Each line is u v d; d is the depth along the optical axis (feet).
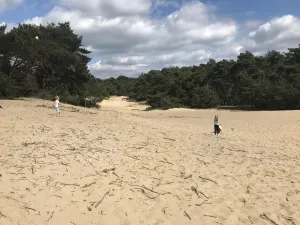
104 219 16.97
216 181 24.12
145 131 47.52
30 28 130.21
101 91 169.27
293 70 223.92
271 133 62.95
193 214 18.49
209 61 330.54
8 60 122.42
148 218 17.56
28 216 16.43
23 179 20.24
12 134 32.86
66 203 18.03
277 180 26.05
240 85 243.81
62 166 23.22
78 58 140.15
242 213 19.26
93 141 33.19
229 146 40.19
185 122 95.55
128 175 23.26
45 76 140.56
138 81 374.84
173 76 305.12
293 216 19.49
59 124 44.21
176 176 24.39
